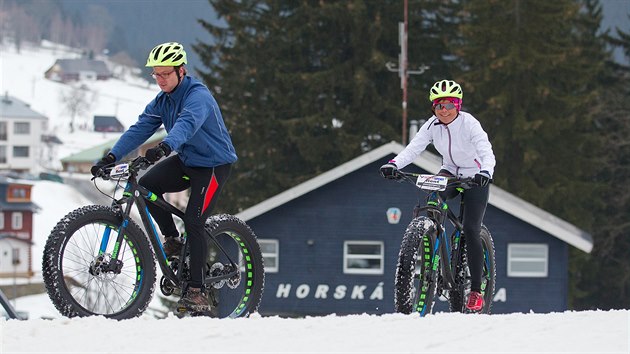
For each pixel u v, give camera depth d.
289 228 54.97
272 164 69.25
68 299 11.88
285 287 55.00
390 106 70.75
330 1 71.50
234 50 72.44
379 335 11.16
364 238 54.72
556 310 53.66
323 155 69.56
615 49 82.12
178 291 13.30
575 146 72.50
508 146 71.31
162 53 12.68
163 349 10.47
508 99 70.62
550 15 71.38
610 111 77.19
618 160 76.44
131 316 12.41
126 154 13.21
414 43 73.50
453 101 14.41
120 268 12.27
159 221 13.14
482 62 72.62
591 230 71.88
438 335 11.16
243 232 13.97
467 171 14.85
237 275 13.84
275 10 72.75
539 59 70.50
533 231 53.66
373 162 54.47
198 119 12.55
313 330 11.37
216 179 13.15
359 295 54.81
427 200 14.49
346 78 70.88
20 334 11.00
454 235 15.01
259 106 71.44
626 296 75.50
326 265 54.81
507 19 72.12
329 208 54.81
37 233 160.50
